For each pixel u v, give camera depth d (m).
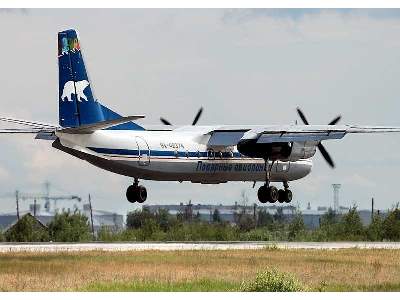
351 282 89.56
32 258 99.69
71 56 117.00
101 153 115.56
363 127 122.38
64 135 113.25
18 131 118.88
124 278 87.69
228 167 130.12
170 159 122.50
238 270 95.06
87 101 117.25
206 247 122.19
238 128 129.12
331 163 130.88
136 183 127.81
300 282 83.50
